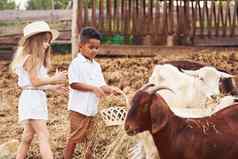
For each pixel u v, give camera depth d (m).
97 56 7.69
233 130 3.34
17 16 8.95
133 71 6.95
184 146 3.32
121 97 5.85
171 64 4.17
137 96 3.37
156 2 8.00
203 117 3.46
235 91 4.09
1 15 8.91
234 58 7.45
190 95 3.97
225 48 7.96
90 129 4.21
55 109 6.01
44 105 4.13
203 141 3.31
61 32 8.73
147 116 3.36
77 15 7.62
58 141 5.00
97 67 4.21
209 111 3.81
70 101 4.18
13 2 12.54
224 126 3.36
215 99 3.97
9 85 6.99
